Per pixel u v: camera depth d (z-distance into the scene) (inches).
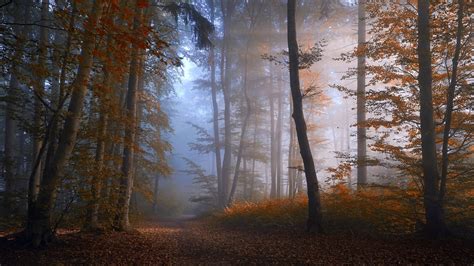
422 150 390.6
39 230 352.2
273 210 567.2
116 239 420.8
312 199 441.1
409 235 380.5
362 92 449.7
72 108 361.7
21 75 293.6
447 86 422.3
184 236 515.5
